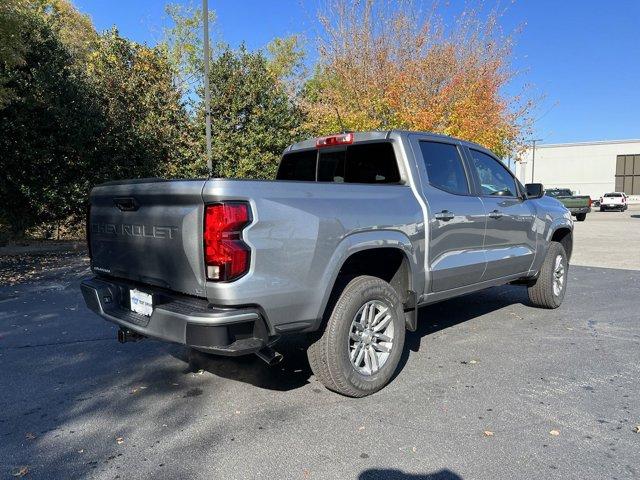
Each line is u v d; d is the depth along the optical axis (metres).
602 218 31.92
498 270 5.45
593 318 6.23
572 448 3.14
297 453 3.11
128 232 3.75
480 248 5.11
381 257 4.33
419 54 16.81
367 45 17.31
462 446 3.17
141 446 3.20
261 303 3.18
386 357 4.04
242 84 15.81
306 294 3.40
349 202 3.74
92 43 20.14
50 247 13.32
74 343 5.31
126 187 3.69
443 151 4.92
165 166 15.13
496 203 5.36
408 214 4.18
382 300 3.99
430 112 14.62
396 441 3.24
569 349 5.03
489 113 16.44
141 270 3.68
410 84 15.89
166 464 2.99
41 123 12.55
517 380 4.23
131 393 4.03
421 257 4.32
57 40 13.30
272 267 3.21
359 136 4.82
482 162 5.47
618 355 4.84
